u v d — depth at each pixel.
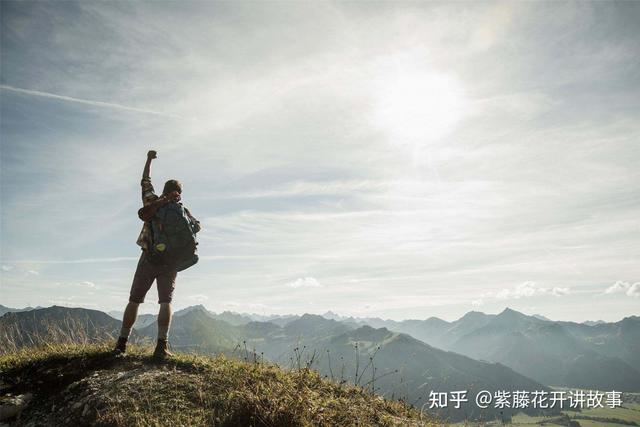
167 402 5.76
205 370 6.74
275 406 5.76
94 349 7.74
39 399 6.29
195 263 7.52
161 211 7.24
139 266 7.43
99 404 5.69
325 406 6.36
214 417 5.60
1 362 7.48
